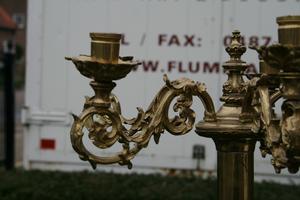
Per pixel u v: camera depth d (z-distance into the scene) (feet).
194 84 11.89
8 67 47.55
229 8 33.60
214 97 33.68
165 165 34.37
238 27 33.53
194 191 32.83
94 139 11.01
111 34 10.62
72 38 35.27
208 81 33.81
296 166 9.36
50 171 35.86
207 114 11.98
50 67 35.60
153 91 34.27
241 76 12.28
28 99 35.81
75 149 10.97
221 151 12.03
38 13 35.55
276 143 9.47
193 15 33.88
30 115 35.76
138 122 11.54
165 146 34.32
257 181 33.40
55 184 34.09
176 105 11.93
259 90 10.46
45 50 35.58
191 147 34.22
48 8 35.45
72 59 10.88
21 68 219.82
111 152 33.06
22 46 243.60
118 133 11.16
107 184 33.96
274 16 33.24
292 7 33.17
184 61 34.04
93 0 34.83
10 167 45.83
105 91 10.97
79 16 35.06
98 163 11.11
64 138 35.70
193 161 34.19
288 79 9.27
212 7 33.68
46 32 35.53
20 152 71.92
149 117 11.64
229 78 12.26
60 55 35.47
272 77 10.27
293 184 33.04
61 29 35.35
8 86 47.24
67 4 35.19
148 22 34.30
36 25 35.58
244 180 11.98
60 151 35.70
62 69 35.53
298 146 9.19
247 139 11.75
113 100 11.43
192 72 33.96
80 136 10.91
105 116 11.23
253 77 11.32
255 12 33.40
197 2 33.81
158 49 34.22
